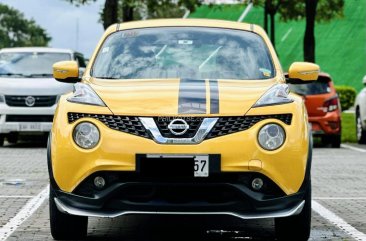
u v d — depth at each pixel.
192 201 8.58
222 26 10.91
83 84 9.41
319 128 24.27
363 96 25.92
